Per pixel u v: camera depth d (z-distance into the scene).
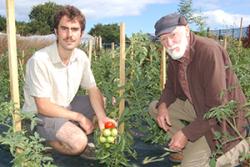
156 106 2.09
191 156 1.75
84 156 2.17
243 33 7.28
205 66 1.59
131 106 2.29
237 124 1.65
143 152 2.34
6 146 2.21
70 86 2.01
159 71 2.77
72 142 1.90
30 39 8.54
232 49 3.57
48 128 1.93
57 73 1.93
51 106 1.89
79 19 1.85
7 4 1.64
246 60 3.02
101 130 1.89
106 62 3.21
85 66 2.08
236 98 1.63
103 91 2.46
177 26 1.63
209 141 1.67
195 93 1.67
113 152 1.92
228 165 1.71
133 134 2.62
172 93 2.00
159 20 1.69
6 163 2.12
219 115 1.49
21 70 3.18
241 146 1.68
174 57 1.67
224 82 1.56
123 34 2.02
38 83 1.87
